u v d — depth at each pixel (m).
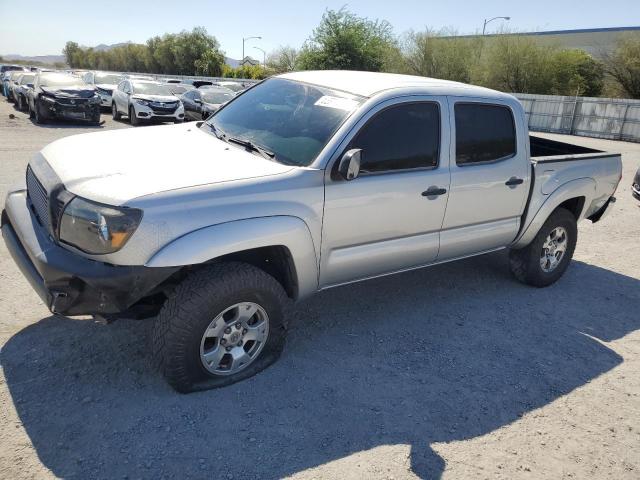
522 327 4.43
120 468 2.55
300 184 3.24
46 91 16.06
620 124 22.81
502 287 5.24
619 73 30.42
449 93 4.07
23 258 3.23
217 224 2.93
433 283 5.19
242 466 2.64
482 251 4.66
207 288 2.95
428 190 3.90
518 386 3.58
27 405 2.91
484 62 33.25
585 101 23.88
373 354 3.79
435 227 4.09
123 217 2.71
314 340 3.90
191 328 2.94
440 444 2.95
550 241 5.18
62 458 2.57
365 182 3.55
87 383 3.14
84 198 2.82
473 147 4.22
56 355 3.38
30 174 3.52
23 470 2.48
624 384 3.72
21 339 3.54
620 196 9.98
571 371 3.83
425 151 3.90
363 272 3.81
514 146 4.53
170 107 17.25
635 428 3.25
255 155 3.54
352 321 4.25
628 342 4.35
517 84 32.84
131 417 2.90
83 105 16.30
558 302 5.01
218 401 3.10
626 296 5.30
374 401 3.25
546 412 3.33
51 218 2.96
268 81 4.48
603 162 5.39
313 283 3.52
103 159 3.25
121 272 2.75
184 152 3.48
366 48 35.22
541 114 25.47
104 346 3.53
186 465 2.61
